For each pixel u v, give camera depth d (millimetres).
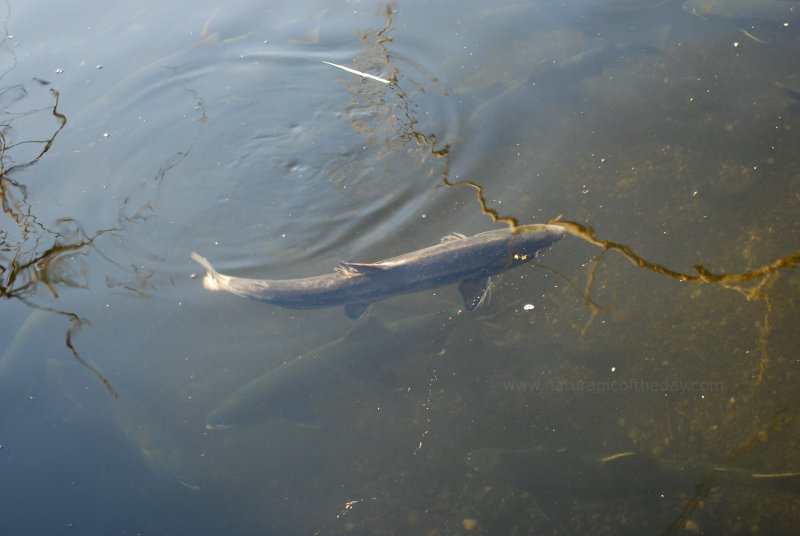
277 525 2674
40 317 2816
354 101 3209
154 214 3016
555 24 3355
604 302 2783
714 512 2586
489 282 2809
